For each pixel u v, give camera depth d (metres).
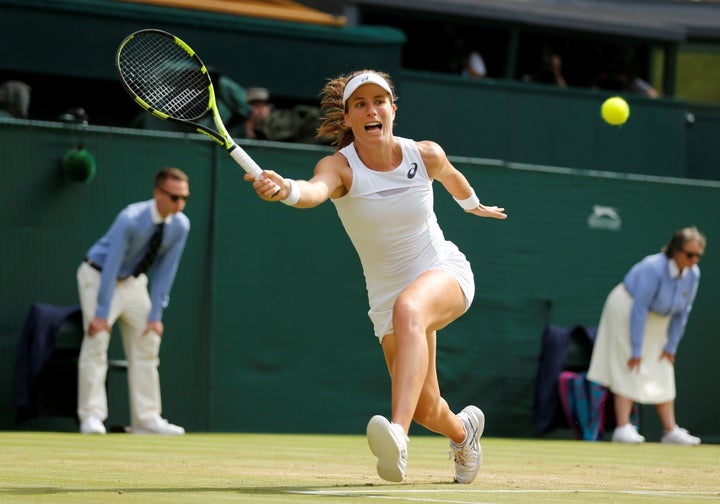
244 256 30.16
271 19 39.41
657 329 31.20
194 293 29.61
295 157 30.52
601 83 47.38
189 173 29.80
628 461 21.98
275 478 15.26
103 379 27.23
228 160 30.12
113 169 29.25
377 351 31.17
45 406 28.12
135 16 36.19
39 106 38.41
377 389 31.12
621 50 47.91
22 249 28.42
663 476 17.70
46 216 28.61
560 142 43.28
